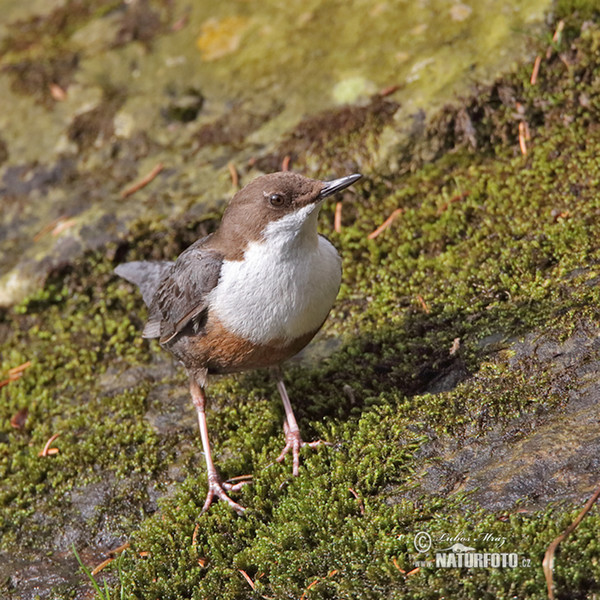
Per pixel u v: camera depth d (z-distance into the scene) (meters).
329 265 8.07
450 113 11.02
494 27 11.66
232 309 7.86
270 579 7.09
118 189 12.07
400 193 10.84
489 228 9.88
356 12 13.03
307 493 7.62
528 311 8.54
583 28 11.09
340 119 11.57
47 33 14.79
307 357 9.45
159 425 9.19
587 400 7.36
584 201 9.55
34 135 13.17
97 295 11.26
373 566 6.67
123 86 13.47
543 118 10.88
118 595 7.50
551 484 6.63
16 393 10.18
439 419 7.80
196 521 7.80
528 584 6.02
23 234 11.94
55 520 8.53
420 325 9.09
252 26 13.61
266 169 11.48
